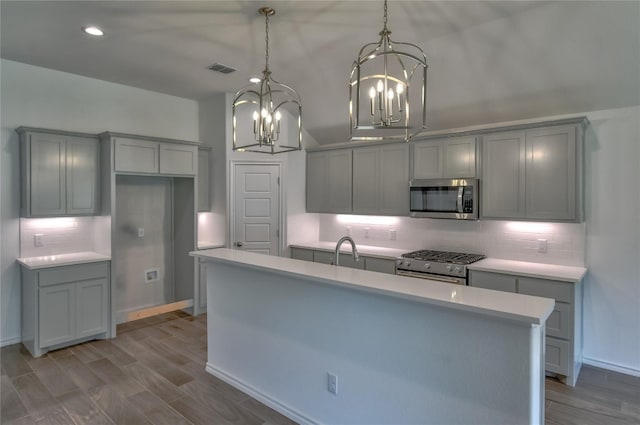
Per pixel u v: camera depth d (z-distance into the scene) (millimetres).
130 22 3057
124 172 4203
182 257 5102
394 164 4578
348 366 2332
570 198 3391
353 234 5379
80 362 3531
